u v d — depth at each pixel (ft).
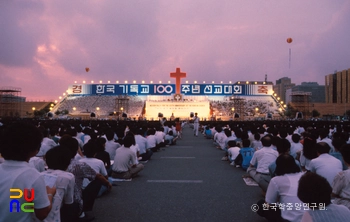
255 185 32.40
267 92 323.98
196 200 26.91
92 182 22.34
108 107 298.15
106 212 23.61
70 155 17.31
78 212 19.31
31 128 12.20
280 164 18.54
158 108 287.69
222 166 45.11
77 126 54.90
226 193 29.32
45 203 11.76
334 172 22.09
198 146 75.25
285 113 279.28
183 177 36.96
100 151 32.09
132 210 24.11
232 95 320.09
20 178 11.42
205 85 320.09
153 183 33.58
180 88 318.45
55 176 15.88
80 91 326.85
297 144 37.88
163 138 68.95
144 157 48.93
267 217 19.58
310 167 23.35
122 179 35.12
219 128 74.90
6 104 266.16
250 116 273.33
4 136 11.84
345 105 343.87
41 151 33.01
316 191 12.23
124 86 322.34
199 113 286.25
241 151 41.22
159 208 24.62
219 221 21.65
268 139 30.40
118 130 44.83
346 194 17.71
